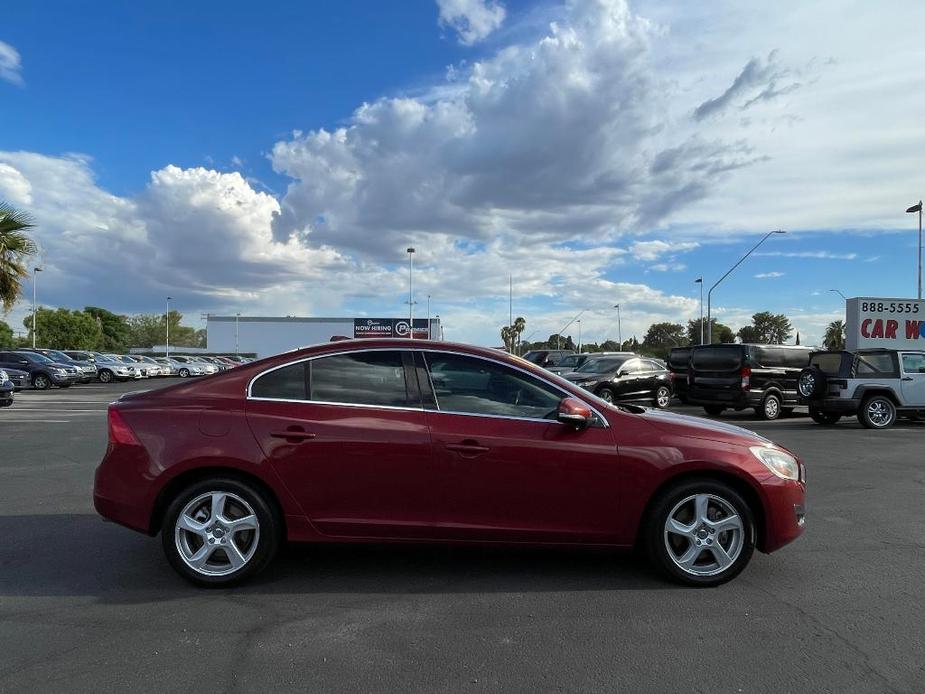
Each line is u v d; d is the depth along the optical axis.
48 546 5.18
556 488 4.28
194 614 3.88
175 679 3.13
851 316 24.56
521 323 78.81
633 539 4.35
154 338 129.50
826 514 6.40
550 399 4.45
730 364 16.61
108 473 4.31
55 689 3.03
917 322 24.47
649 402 18.73
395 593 4.23
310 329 72.50
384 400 4.40
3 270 19.72
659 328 112.69
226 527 4.26
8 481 7.64
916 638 3.63
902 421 16.30
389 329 69.81
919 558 5.04
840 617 3.91
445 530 4.28
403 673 3.20
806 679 3.17
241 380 4.44
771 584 4.45
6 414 16.11
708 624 3.79
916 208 33.94
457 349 4.52
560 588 4.33
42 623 3.75
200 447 4.22
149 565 4.74
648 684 3.12
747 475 4.33
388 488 4.26
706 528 4.36
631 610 3.98
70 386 30.69
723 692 3.05
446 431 4.27
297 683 3.10
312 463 4.24
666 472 4.30
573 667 3.27
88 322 72.75
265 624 3.75
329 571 4.62
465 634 3.63
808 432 13.64
